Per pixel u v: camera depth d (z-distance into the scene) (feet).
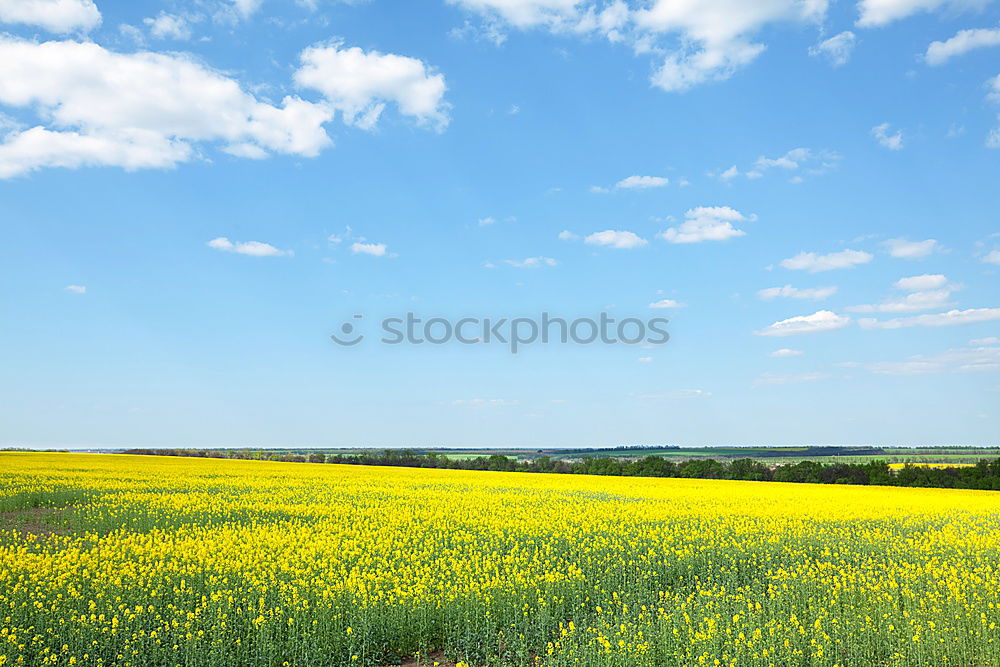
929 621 38.65
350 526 77.46
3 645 35.12
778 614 41.78
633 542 65.82
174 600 44.27
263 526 74.84
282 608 41.91
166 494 106.93
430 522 80.64
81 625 38.11
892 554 63.26
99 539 65.31
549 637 40.73
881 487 173.17
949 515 97.30
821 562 59.72
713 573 56.03
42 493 98.89
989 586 47.65
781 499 118.32
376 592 45.09
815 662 34.37
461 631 40.83
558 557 60.34
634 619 42.34
